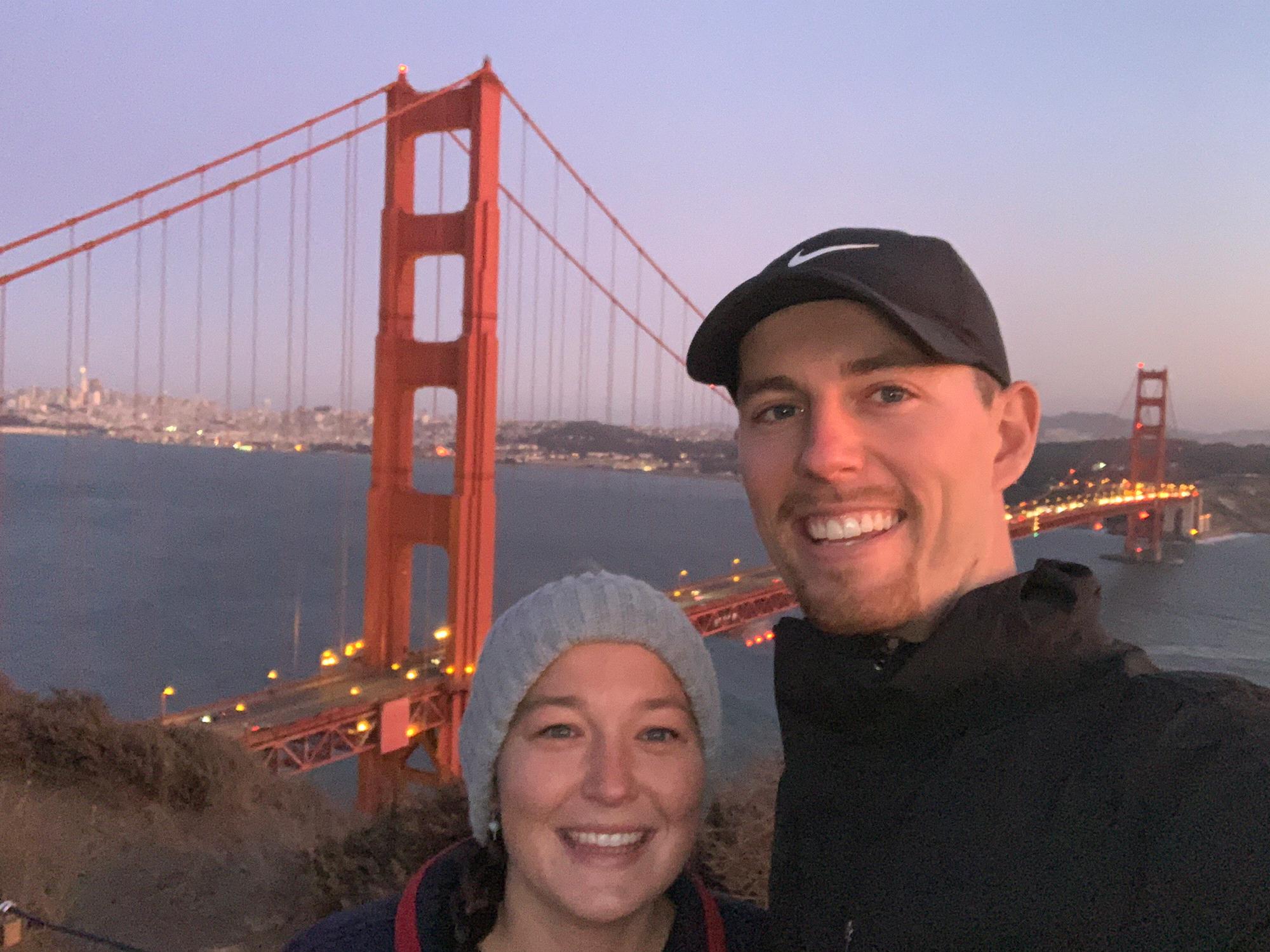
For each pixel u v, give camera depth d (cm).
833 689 119
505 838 147
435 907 147
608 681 143
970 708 107
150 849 771
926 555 119
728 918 166
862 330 119
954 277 121
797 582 128
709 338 132
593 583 148
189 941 603
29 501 13000
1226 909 78
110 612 6238
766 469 129
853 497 119
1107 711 98
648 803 141
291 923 628
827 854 121
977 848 97
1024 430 128
